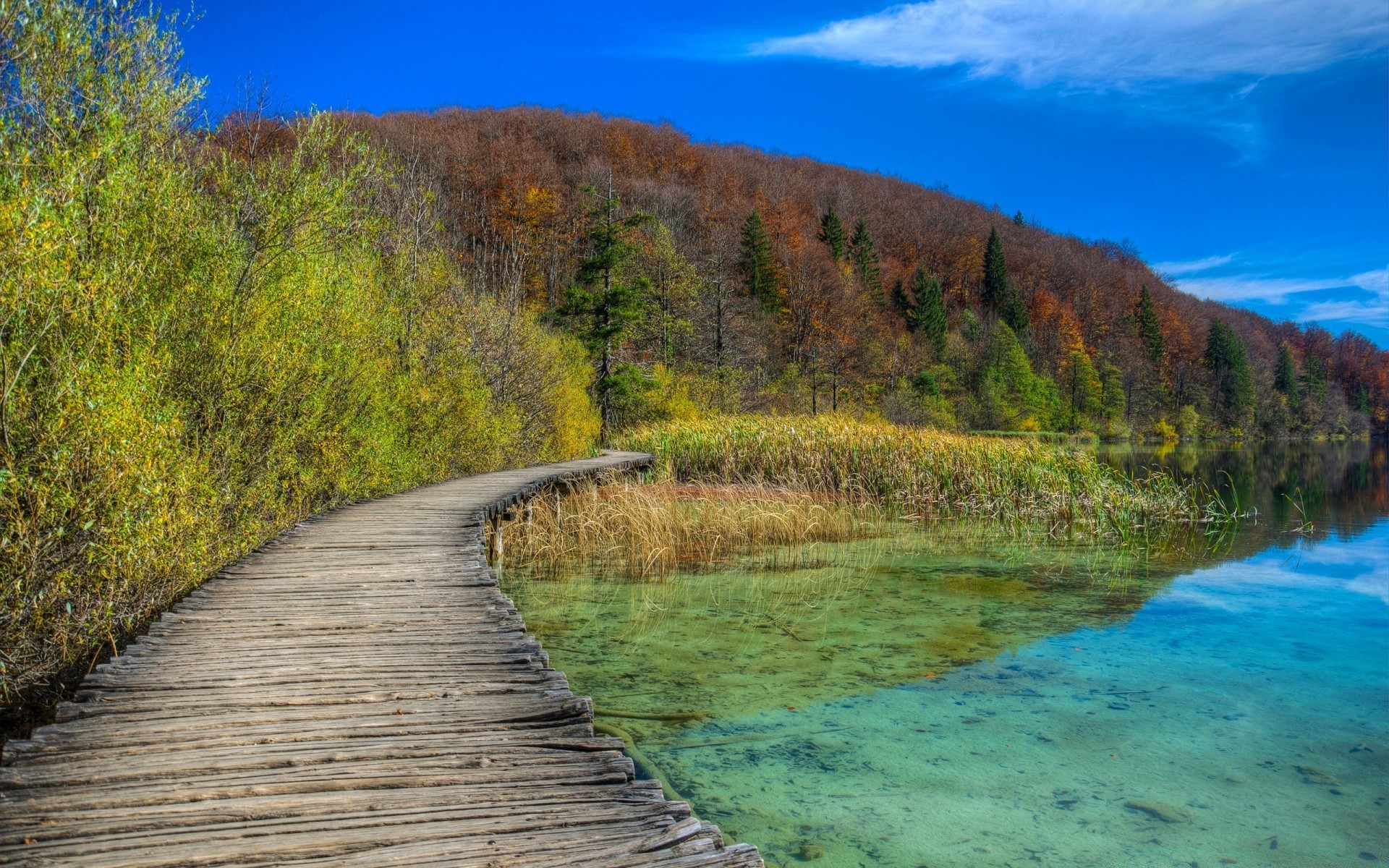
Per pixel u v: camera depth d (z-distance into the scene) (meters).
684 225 49.50
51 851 1.99
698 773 3.98
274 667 3.34
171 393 6.27
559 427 17.12
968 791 3.81
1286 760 4.17
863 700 4.95
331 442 8.52
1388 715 4.79
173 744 2.60
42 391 4.45
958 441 14.66
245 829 2.11
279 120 7.89
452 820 2.19
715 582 8.03
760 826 3.48
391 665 3.37
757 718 4.66
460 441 12.40
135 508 4.73
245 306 6.96
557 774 2.46
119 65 5.69
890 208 77.62
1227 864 3.22
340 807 2.24
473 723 2.82
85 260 5.11
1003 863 3.21
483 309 14.44
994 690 5.15
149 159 6.06
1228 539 11.23
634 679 5.27
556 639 6.11
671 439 17.55
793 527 10.63
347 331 8.37
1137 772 4.04
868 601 7.37
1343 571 8.91
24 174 4.62
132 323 5.53
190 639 3.71
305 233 7.46
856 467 14.46
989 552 9.91
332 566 5.25
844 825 3.49
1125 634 6.41
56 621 4.37
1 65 5.01
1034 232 90.56
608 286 24.83
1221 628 6.61
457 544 6.02
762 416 18.06
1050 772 4.02
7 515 4.13
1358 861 3.25
